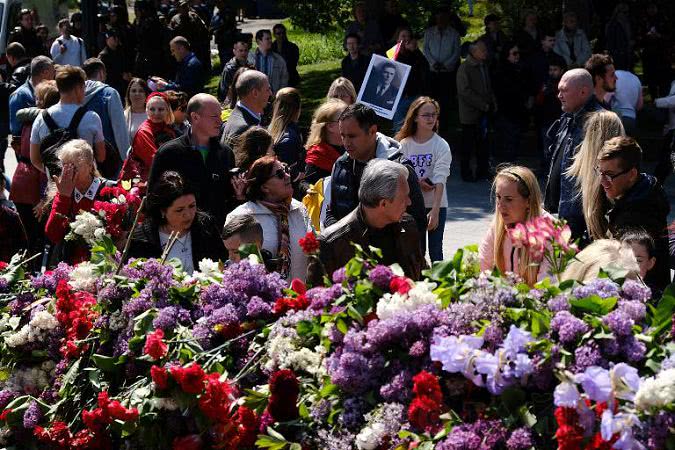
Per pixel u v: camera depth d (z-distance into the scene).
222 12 25.25
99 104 9.61
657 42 19.97
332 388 4.02
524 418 3.58
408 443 3.74
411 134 9.12
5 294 5.49
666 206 6.74
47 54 24.02
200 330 4.56
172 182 6.02
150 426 4.46
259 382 4.43
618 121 7.27
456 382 3.80
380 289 4.25
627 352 3.65
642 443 3.39
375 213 5.45
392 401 3.87
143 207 6.11
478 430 3.62
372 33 19.81
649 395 3.38
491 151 17.67
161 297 4.80
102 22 25.03
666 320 3.82
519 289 3.99
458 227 12.74
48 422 4.90
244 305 4.66
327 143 8.34
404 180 5.43
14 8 23.42
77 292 5.12
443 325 3.92
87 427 4.65
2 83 15.18
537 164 16.86
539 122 16.09
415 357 3.92
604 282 4.01
